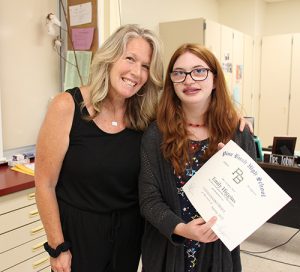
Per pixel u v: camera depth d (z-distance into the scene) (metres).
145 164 1.16
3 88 2.27
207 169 1.10
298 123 5.41
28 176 1.96
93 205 1.24
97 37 2.47
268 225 3.42
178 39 3.96
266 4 5.95
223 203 1.05
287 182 2.76
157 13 4.04
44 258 1.96
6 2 2.23
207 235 1.02
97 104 1.22
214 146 1.15
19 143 2.41
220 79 1.16
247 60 5.27
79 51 2.53
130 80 1.19
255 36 5.51
